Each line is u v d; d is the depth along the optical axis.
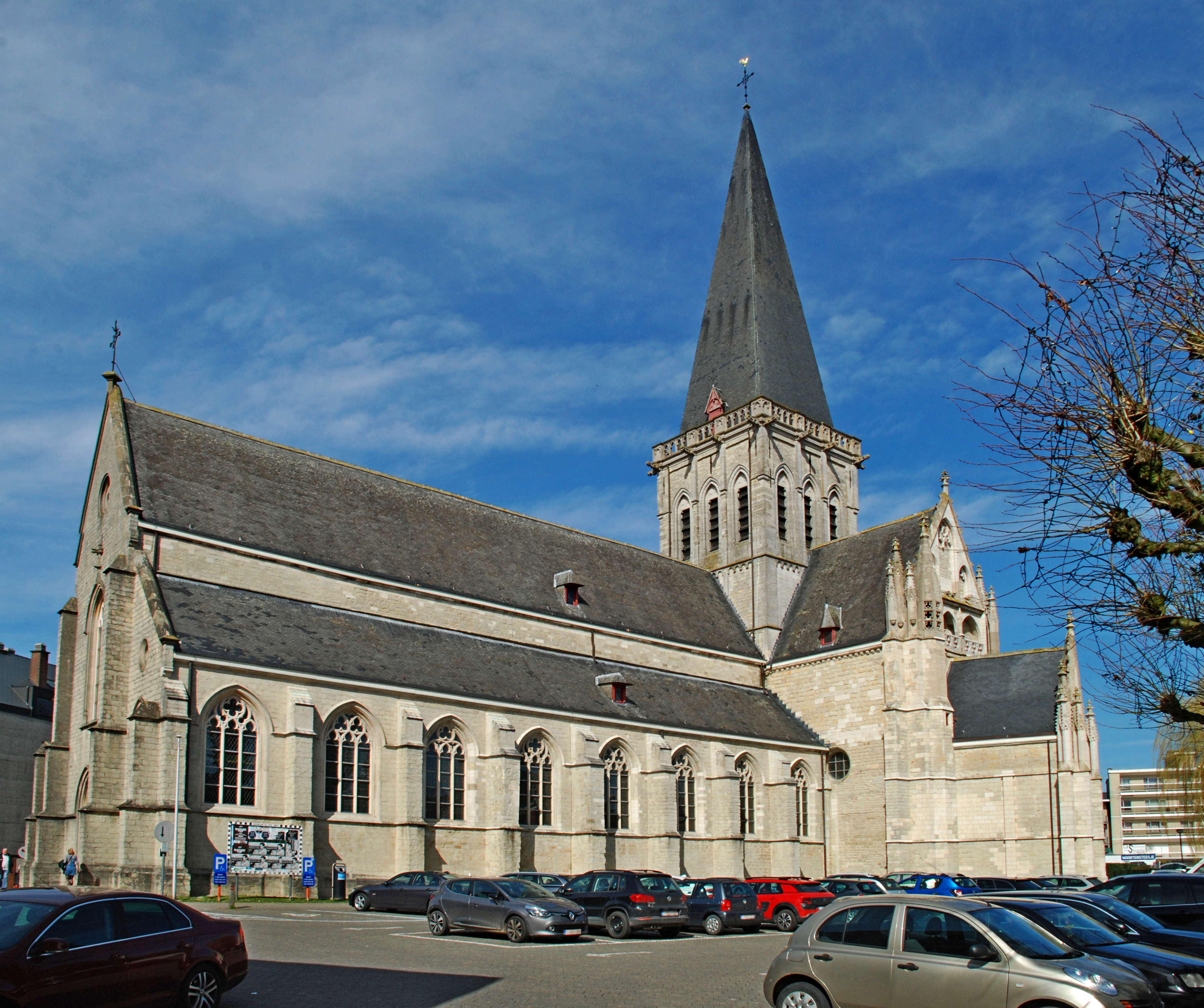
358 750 49.53
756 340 83.88
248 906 41.22
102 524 53.94
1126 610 19.70
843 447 86.25
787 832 65.62
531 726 55.91
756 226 87.75
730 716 68.25
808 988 19.02
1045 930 19.70
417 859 49.06
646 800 60.34
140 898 18.94
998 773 63.34
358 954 28.31
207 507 53.31
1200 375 17.53
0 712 81.50
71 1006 17.17
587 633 66.56
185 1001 18.67
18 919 17.59
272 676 46.75
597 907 38.06
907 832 64.94
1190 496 18.39
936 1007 17.61
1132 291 17.53
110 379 55.16
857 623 72.38
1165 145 16.69
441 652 56.78
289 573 54.25
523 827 54.69
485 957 28.88
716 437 83.19
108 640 47.03
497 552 67.19
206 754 44.53
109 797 45.41
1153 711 22.59
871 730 68.50
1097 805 62.91
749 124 91.31
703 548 83.88
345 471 63.28
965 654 73.25
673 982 24.47
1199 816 66.81
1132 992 17.42
